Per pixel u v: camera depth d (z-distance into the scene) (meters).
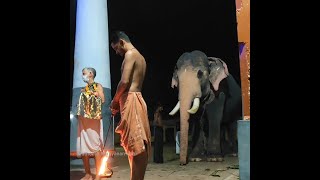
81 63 7.76
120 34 4.00
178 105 8.48
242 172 4.98
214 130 8.67
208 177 6.16
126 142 3.79
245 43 4.96
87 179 5.66
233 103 10.04
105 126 7.60
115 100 3.91
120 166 7.81
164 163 8.41
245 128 4.96
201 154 8.66
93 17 7.86
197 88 8.18
